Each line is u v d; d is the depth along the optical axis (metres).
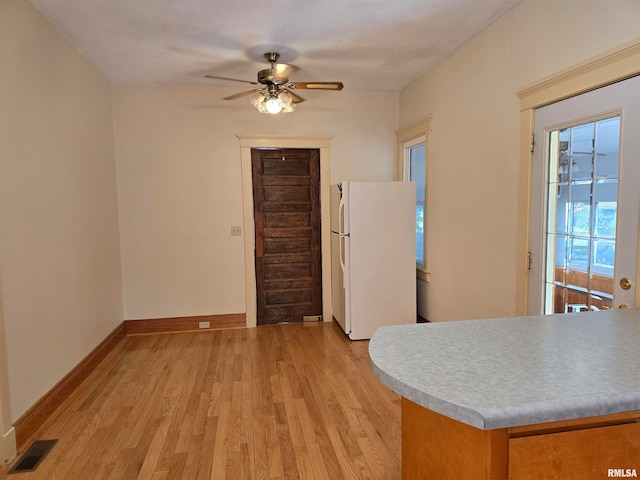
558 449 0.98
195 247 4.41
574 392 0.95
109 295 3.86
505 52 2.79
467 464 1.03
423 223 4.36
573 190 2.29
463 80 3.33
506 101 2.79
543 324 1.51
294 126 4.54
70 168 3.03
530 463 0.96
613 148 2.01
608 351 1.22
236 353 3.71
